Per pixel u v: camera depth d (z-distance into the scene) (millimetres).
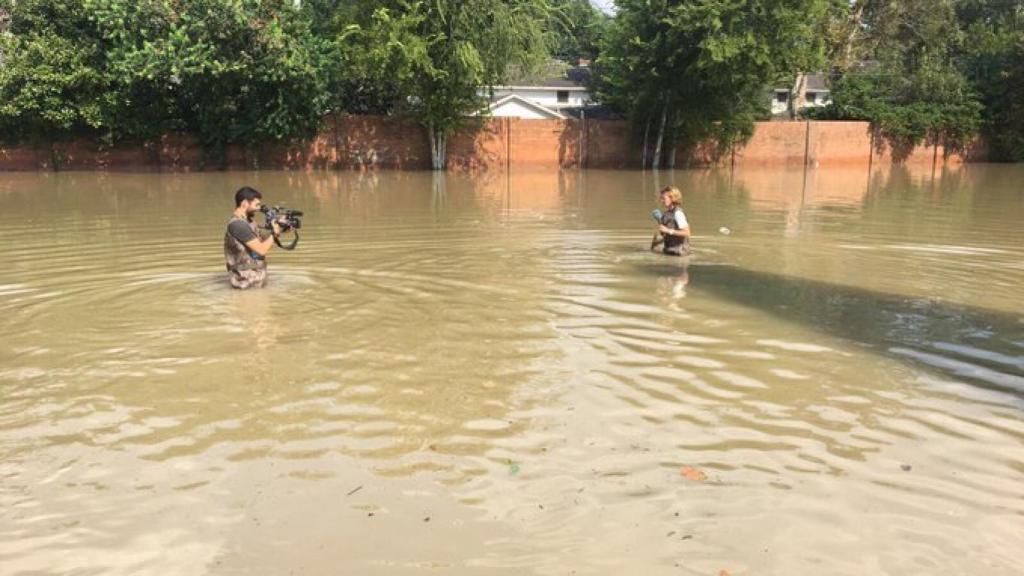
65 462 4090
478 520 3514
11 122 26359
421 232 12555
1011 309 7414
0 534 3410
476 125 31484
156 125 28156
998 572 3170
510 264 9516
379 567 3164
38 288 7984
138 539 3373
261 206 8078
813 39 32188
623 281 8508
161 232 12352
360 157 30922
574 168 33156
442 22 27719
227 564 3189
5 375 5371
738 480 3912
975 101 38625
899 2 47156
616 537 3389
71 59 26219
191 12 26188
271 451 4211
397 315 6945
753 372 5520
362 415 4691
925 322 6898
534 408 4809
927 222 14281
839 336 6426
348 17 28500
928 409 4863
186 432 4453
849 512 3621
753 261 9891
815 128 36031
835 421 4668
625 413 4750
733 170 32594
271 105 28250
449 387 5156
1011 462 4141
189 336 6254
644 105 33031
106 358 5719
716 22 29188
